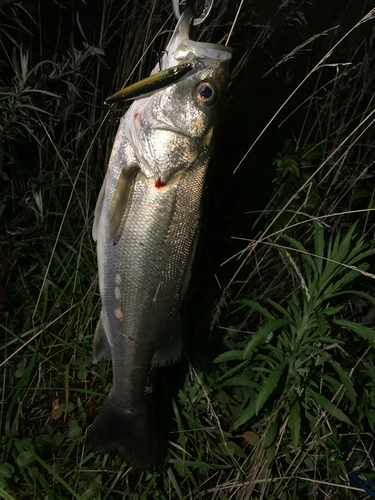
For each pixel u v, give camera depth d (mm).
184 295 562
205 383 738
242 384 678
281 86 899
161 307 549
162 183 512
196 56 489
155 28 773
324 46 904
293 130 914
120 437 588
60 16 746
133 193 514
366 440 754
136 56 748
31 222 752
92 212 776
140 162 509
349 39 920
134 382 575
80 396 714
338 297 829
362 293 633
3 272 669
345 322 640
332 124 887
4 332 716
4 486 570
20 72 632
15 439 620
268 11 831
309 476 720
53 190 734
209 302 791
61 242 759
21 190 737
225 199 910
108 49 857
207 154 528
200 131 514
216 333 790
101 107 769
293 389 659
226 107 833
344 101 855
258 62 909
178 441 673
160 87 468
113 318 550
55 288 720
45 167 743
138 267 529
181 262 543
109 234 520
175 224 526
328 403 632
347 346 760
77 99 747
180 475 669
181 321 583
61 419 692
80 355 736
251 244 701
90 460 661
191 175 521
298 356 688
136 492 654
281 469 705
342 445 757
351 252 638
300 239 842
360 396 715
